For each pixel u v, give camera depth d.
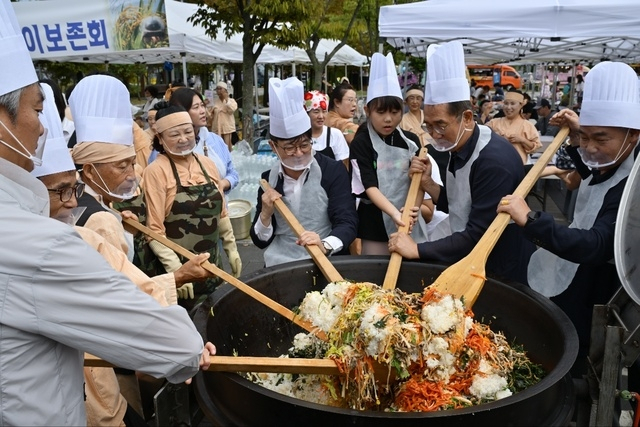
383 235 2.82
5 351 1.02
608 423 1.60
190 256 1.96
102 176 1.96
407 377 1.47
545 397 1.29
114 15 6.14
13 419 1.03
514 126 6.06
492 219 2.04
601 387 1.59
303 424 1.21
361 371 1.43
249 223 5.06
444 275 1.79
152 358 1.13
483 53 7.96
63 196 1.62
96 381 1.59
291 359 1.42
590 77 1.88
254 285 1.88
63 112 3.19
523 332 1.73
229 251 3.07
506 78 20.31
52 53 6.25
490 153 2.06
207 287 2.71
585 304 2.07
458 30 5.26
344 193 2.49
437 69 2.05
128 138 2.01
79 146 1.94
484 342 1.57
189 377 1.24
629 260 1.41
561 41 6.74
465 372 1.52
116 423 1.64
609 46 7.27
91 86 1.94
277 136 2.30
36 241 1.02
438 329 1.47
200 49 9.02
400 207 2.72
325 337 1.68
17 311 1.02
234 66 16.16
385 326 1.43
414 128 5.58
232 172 4.24
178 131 2.59
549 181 7.09
